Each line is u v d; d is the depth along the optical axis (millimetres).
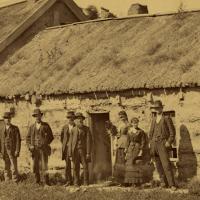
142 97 15883
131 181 14125
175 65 16000
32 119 18453
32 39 22281
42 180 15414
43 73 19062
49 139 15344
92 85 16766
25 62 20609
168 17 19141
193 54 16078
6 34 21984
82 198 12859
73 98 17281
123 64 17219
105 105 16594
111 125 16359
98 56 18406
